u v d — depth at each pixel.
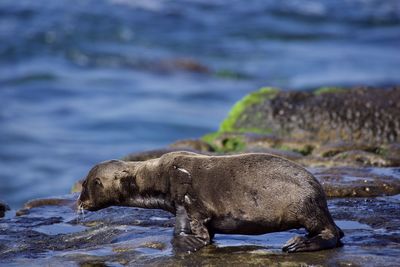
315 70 175.62
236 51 197.12
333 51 195.00
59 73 169.88
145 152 56.44
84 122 133.50
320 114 70.44
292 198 33.84
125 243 37.03
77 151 117.81
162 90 159.38
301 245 33.69
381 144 60.91
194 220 35.59
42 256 36.44
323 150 59.50
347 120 69.69
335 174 48.59
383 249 33.94
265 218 34.25
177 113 139.88
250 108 72.75
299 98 72.62
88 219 42.97
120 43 199.12
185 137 126.69
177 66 180.00
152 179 37.22
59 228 41.78
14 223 42.97
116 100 149.62
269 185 34.31
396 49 196.00
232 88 162.50
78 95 153.25
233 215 34.78
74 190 53.47
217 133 67.94
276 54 193.38
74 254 35.69
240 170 35.00
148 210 43.91
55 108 142.88
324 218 34.03
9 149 117.50
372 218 39.50
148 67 179.75
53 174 107.81
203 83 166.88
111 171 38.97
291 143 62.41
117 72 174.38
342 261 32.31
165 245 36.03
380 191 45.72
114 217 42.59
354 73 169.75
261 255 33.78
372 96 71.75
